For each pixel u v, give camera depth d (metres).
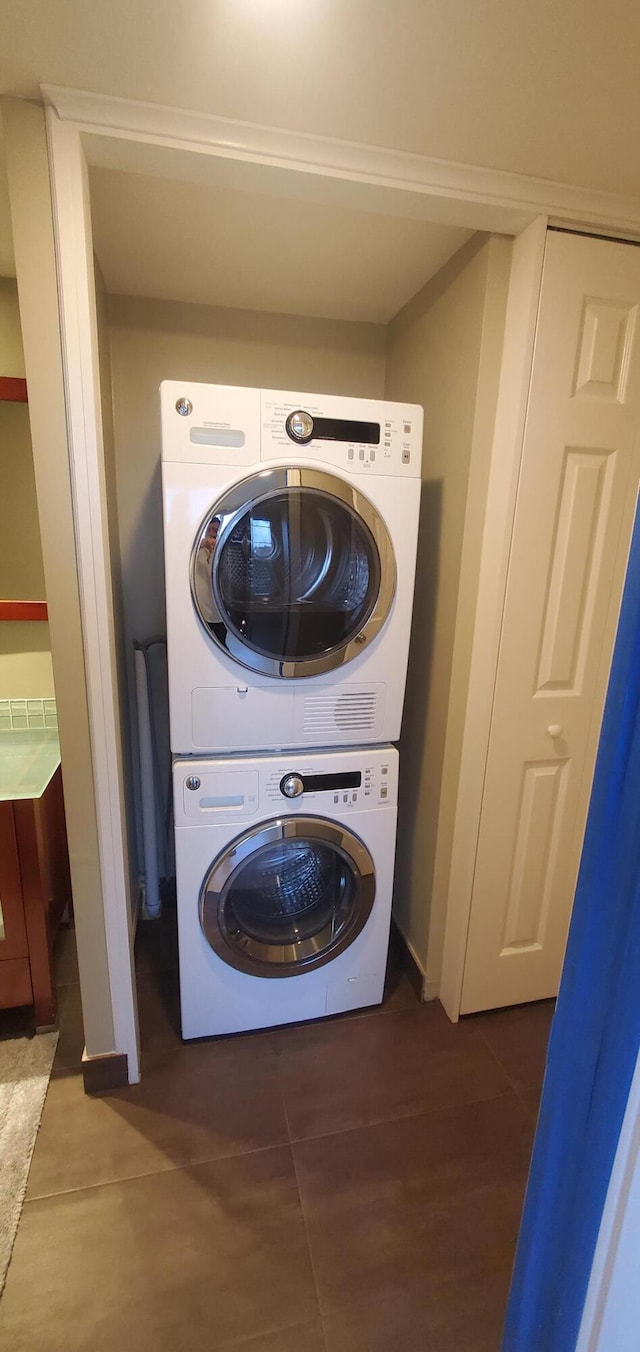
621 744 0.56
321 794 1.46
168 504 1.23
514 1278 0.75
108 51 0.88
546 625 1.47
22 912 1.49
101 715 1.23
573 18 0.81
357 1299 1.04
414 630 1.81
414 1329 1.01
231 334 1.88
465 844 1.58
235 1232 1.14
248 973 1.51
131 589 1.97
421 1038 1.61
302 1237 1.14
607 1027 0.58
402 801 1.93
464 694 1.56
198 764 1.37
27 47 0.88
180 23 0.83
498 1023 1.68
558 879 1.67
